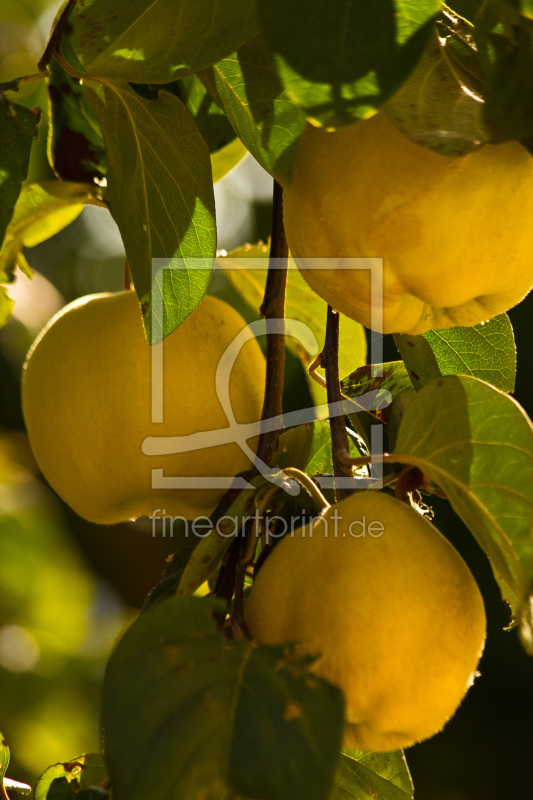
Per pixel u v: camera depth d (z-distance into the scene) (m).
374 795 0.74
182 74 0.66
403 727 0.64
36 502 1.71
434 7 0.62
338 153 0.66
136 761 0.61
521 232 0.66
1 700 1.67
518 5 0.64
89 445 0.75
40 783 0.75
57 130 0.81
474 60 0.66
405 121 0.63
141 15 0.67
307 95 0.61
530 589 0.64
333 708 0.61
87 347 0.75
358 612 0.63
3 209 0.69
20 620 1.72
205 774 0.61
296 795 0.60
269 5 0.62
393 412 0.77
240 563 0.67
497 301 0.68
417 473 0.72
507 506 0.66
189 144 0.70
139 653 0.63
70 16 0.76
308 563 0.65
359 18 0.62
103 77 0.67
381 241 0.66
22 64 1.51
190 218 0.71
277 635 0.64
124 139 0.72
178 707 0.62
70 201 0.82
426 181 0.65
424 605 0.64
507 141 0.63
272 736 0.61
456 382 0.66
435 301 0.67
